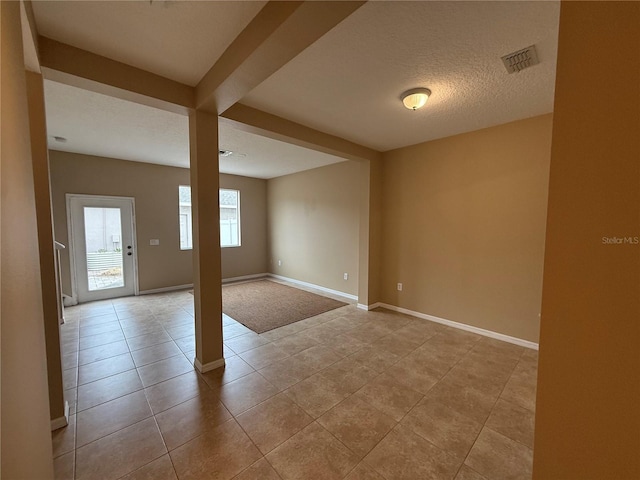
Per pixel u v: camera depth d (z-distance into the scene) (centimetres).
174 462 153
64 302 437
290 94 238
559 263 67
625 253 59
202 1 140
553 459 71
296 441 168
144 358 270
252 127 269
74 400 206
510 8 143
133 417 188
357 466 152
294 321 374
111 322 368
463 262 342
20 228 77
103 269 477
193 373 244
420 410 197
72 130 332
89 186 456
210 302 246
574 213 64
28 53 148
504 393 216
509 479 144
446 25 155
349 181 496
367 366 257
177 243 550
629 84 57
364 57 186
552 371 70
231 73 174
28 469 75
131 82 196
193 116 230
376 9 143
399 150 400
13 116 74
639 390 60
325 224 542
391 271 420
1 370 57
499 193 311
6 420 60
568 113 64
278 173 616
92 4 141
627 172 58
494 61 189
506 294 309
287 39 142
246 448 163
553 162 66
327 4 118
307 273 586
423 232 378
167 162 508
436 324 362
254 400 207
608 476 64
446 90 229
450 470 149
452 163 346
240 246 654
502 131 305
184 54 184
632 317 59
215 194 243
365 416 190
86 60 179
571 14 63
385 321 373
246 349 292
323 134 331
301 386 225
